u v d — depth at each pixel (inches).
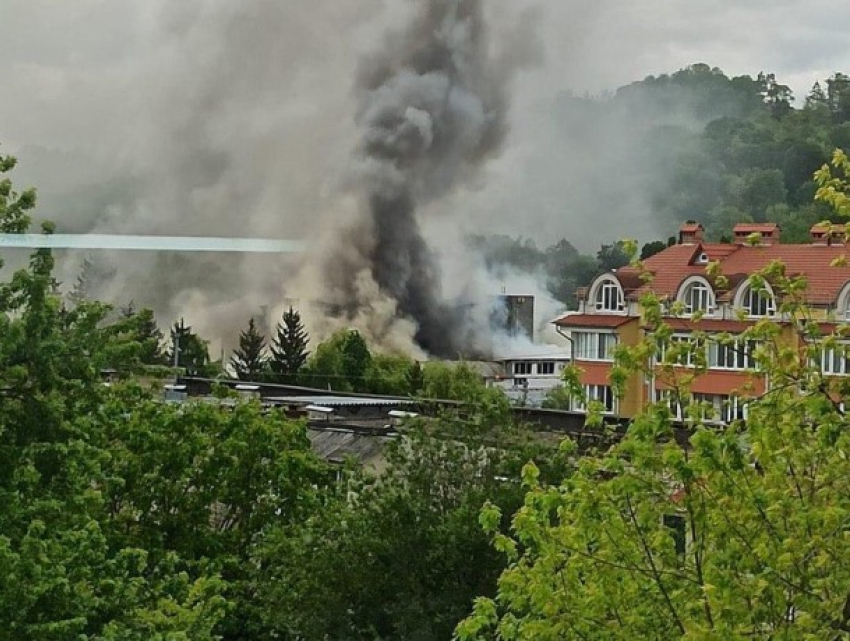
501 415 1409.9
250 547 1641.2
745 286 692.1
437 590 1299.2
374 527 1317.7
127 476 1667.1
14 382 1061.1
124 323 1224.8
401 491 1348.4
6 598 933.2
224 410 1860.2
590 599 646.5
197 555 1678.2
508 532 1293.1
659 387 677.9
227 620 1552.7
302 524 1510.8
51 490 1077.1
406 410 2317.9
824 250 2635.3
